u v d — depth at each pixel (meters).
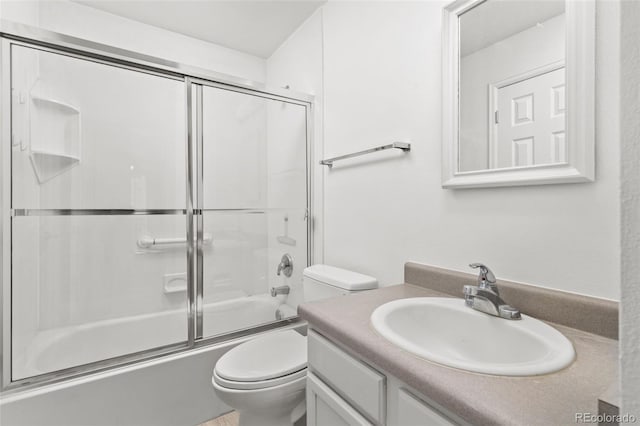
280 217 2.19
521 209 0.94
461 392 0.52
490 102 1.01
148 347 1.86
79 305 1.72
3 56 1.33
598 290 0.79
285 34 2.31
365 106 1.58
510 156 0.96
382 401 0.69
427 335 0.96
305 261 2.07
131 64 1.71
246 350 1.45
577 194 0.82
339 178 1.78
